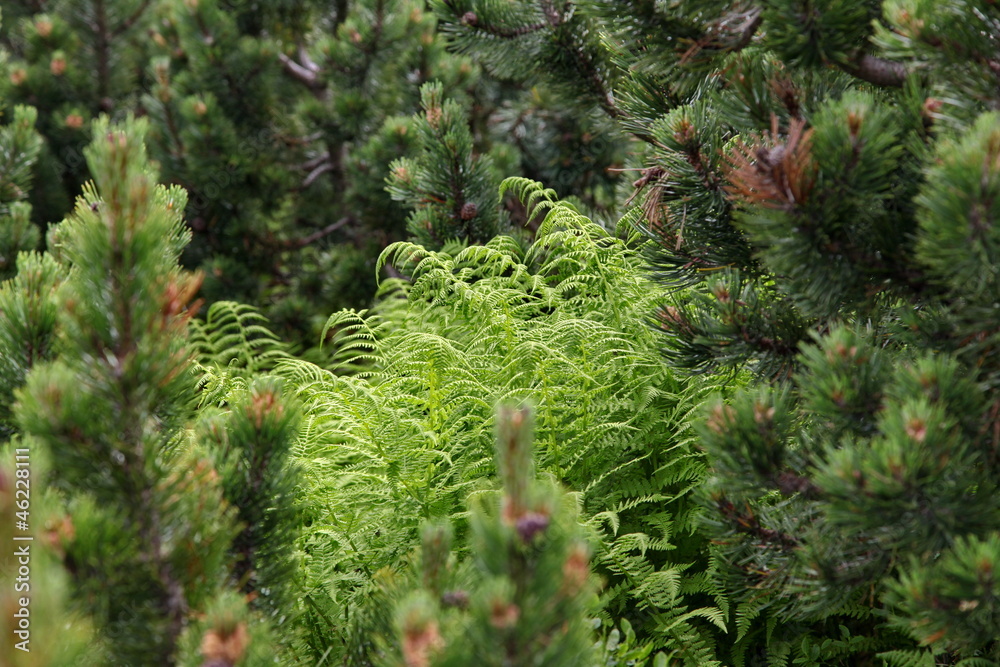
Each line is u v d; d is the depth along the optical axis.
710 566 3.22
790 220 2.95
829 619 3.22
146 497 2.85
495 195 3.72
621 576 3.25
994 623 2.89
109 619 2.79
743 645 3.21
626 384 3.33
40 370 2.82
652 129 3.12
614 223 3.68
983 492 2.91
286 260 5.21
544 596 2.20
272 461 2.95
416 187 3.70
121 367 2.81
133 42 5.70
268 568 2.95
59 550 2.56
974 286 2.92
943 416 2.88
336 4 5.62
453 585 2.86
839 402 2.94
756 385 3.21
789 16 2.97
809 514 2.99
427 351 3.28
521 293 3.44
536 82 3.71
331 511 3.20
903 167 2.97
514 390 3.26
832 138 2.93
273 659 2.88
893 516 2.89
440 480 3.24
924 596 2.88
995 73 2.93
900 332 2.98
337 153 5.29
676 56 3.07
